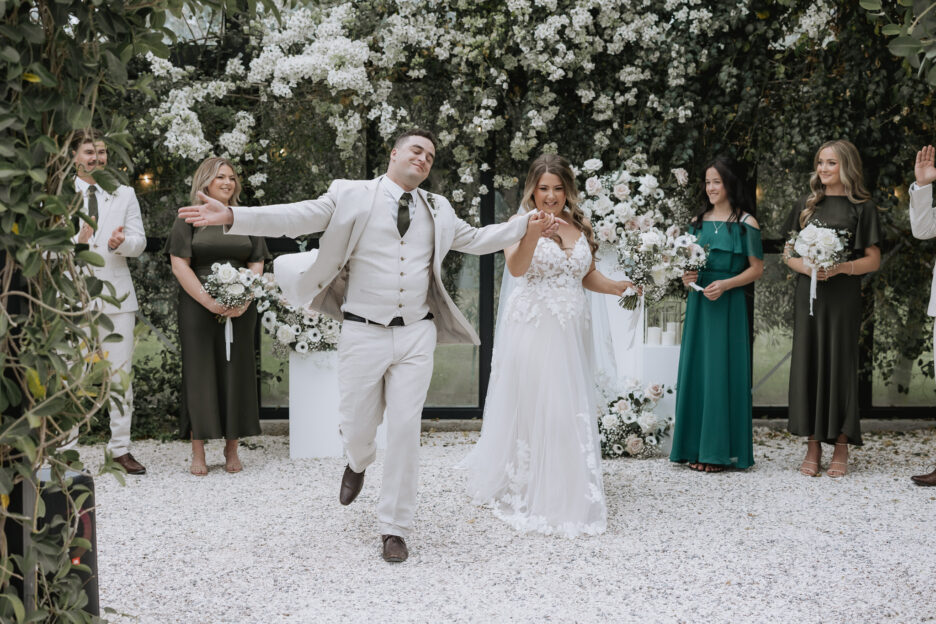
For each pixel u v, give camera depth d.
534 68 5.71
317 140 6.12
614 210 5.50
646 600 3.07
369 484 4.75
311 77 5.80
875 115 6.01
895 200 6.19
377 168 6.21
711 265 5.10
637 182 6.09
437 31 5.80
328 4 5.82
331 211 3.32
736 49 5.83
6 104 1.68
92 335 1.88
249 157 5.99
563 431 3.98
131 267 6.16
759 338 6.46
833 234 4.73
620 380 5.66
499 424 4.29
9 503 1.86
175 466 5.24
